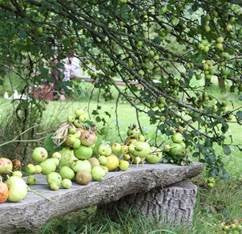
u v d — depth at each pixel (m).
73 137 4.84
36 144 7.91
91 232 5.61
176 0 5.68
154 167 5.61
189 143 5.80
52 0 6.10
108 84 7.12
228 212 7.05
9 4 6.57
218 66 5.78
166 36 6.34
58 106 10.07
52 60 7.05
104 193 4.95
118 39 6.30
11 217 4.00
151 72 6.30
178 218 6.01
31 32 6.70
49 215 4.31
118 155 5.44
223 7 5.30
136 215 5.95
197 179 8.02
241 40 5.54
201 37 5.73
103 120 7.21
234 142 12.41
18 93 9.03
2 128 8.04
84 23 6.34
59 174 4.70
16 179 4.14
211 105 5.95
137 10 6.26
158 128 5.81
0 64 7.25
